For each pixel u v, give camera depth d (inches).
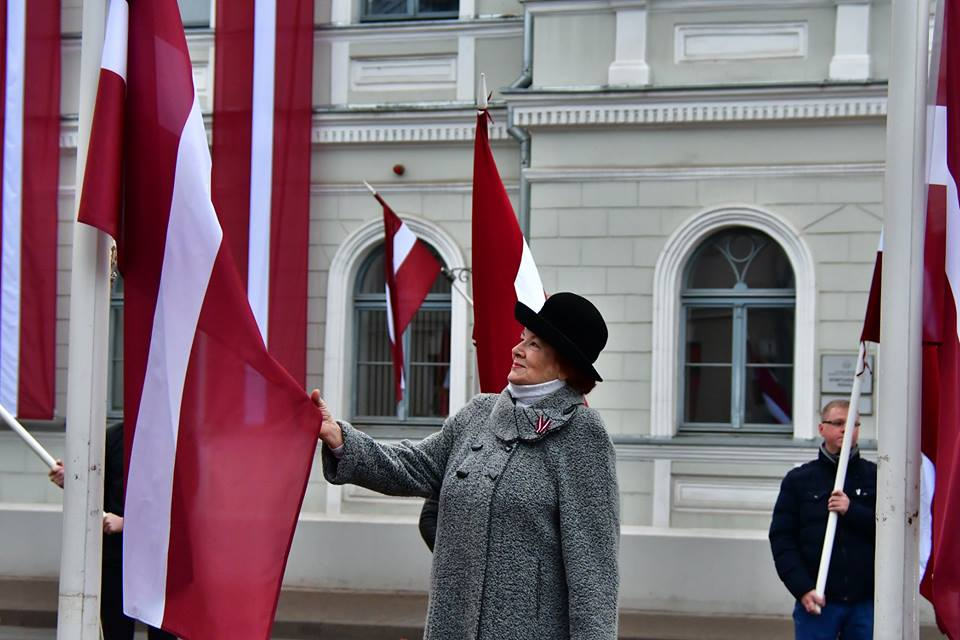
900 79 171.8
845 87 417.7
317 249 474.0
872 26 424.8
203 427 150.4
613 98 433.7
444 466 145.7
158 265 152.6
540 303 220.4
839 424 255.4
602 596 129.5
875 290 214.8
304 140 340.8
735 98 426.0
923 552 194.9
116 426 267.7
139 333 152.6
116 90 149.9
